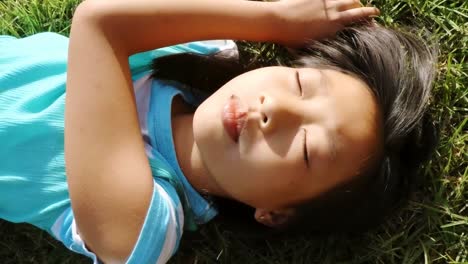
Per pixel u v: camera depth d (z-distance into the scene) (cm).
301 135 75
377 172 80
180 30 82
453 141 88
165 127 82
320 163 76
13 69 83
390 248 88
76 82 79
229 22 82
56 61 85
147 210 77
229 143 76
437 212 88
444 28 90
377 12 85
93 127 78
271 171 76
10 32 93
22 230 92
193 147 82
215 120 77
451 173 89
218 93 78
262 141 75
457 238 88
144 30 81
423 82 81
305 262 90
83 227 78
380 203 82
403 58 81
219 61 87
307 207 80
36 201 83
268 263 90
